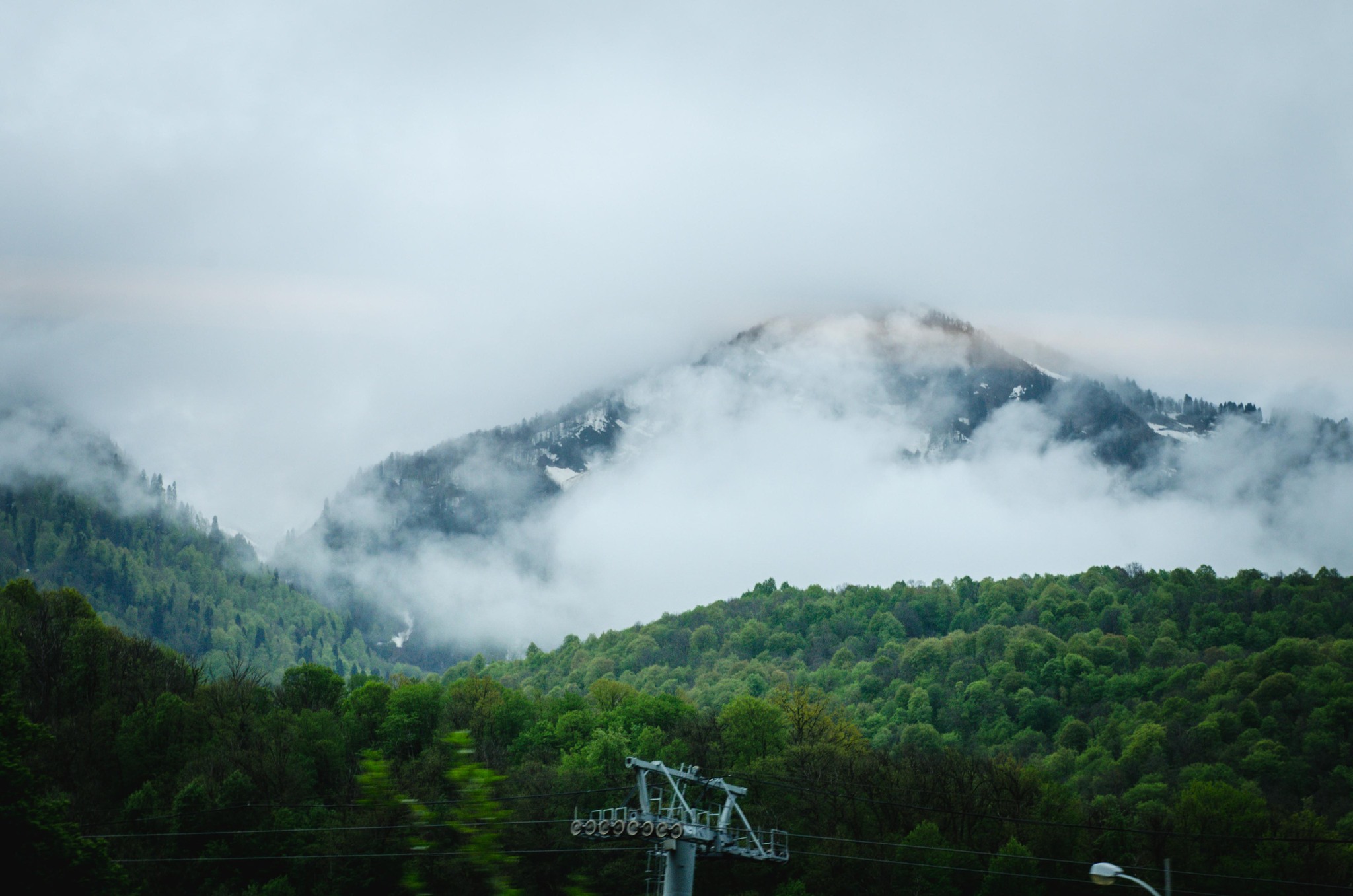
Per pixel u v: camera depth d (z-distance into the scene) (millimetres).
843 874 92188
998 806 100875
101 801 102812
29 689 118312
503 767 108625
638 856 88188
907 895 90500
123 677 129750
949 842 96500
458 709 136500
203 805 93000
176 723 114250
